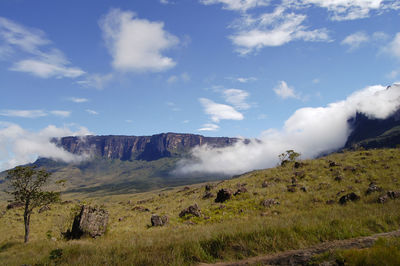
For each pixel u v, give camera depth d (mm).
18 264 12336
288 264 7629
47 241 20766
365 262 6570
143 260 9336
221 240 10648
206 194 40781
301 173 37344
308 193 28219
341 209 18219
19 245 20625
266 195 31156
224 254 9703
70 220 31516
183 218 27250
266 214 23266
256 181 41031
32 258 12953
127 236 19531
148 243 12312
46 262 11281
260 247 9773
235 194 34562
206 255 9648
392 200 20531
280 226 11969
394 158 34281
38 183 24406
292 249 9438
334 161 39719
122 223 30422
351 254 6969
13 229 30828
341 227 11367
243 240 10570
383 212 15023
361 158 38219
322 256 7578
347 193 25484
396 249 7004
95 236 22281
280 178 37812
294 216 17016
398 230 10891
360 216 14438
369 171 31266
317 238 10461
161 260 9266
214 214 27094
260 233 11047
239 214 25312
